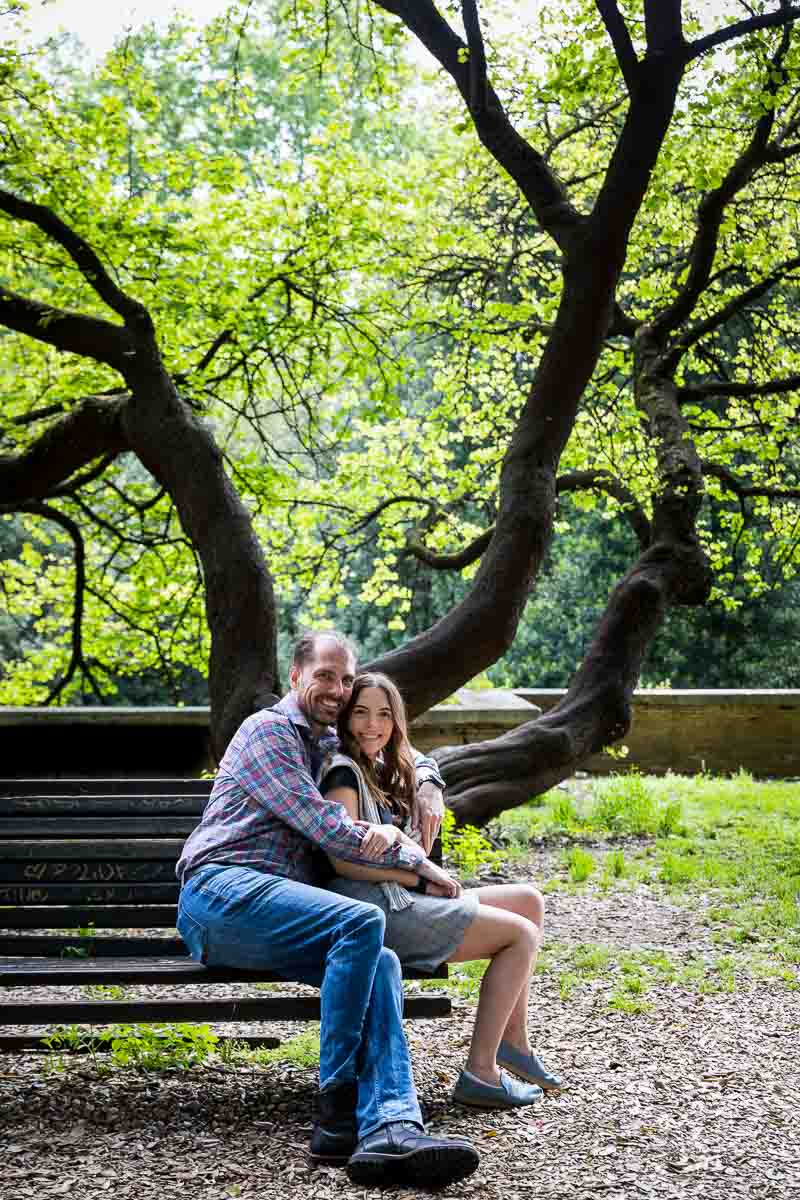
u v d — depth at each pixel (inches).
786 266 416.5
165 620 668.1
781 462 570.6
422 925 150.5
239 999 150.4
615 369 504.4
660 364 432.1
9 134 418.3
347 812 154.1
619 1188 129.2
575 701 338.0
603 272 308.5
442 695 304.2
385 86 420.8
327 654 161.3
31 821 168.7
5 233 434.3
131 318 342.6
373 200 482.9
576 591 946.7
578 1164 135.3
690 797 430.9
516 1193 127.9
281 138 878.4
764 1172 133.4
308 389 614.2
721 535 841.5
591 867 307.0
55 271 463.5
